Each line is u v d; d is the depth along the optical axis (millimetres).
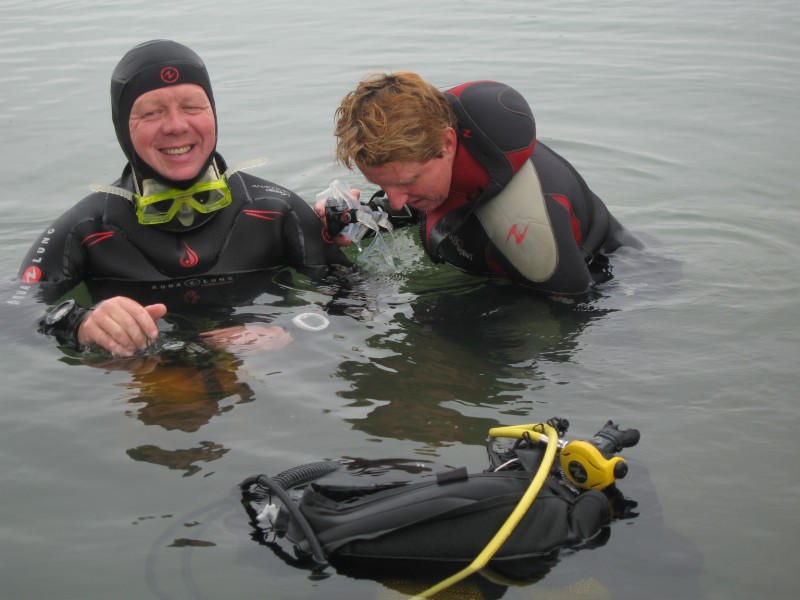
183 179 3646
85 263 3807
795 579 2109
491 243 3809
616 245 4156
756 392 2934
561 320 3502
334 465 2436
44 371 3145
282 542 2232
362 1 9750
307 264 3994
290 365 3166
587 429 2707
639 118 6340
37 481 2527
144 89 3521
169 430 2762
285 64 7539
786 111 6414
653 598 2035
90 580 2133
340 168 5535
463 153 3600
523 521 2164
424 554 2133
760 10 9031
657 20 8773
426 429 2727
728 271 3977
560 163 3891
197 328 3453
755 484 2461
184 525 2316
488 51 7801
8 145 5984
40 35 8555
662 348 3256
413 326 3482
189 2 9805
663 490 2434
